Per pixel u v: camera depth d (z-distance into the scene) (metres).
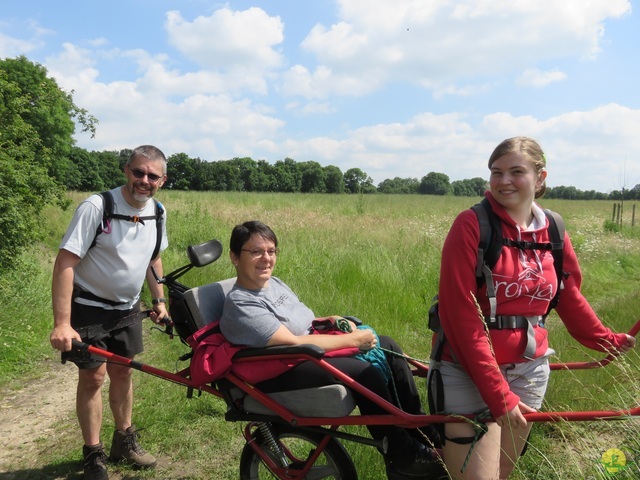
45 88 14.44
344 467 3.15
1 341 6.14
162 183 3.80
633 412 2.45
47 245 14.12
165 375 3.21
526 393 2.86
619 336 3.11
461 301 2.63
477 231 2.65
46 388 5.61
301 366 2.97
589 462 3.14
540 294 2.74
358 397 3.05
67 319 3.41
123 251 3.70
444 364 2.86
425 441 3.20
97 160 84.38
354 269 8.93
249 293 3.15
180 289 3.47
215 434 4.49
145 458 4.06
